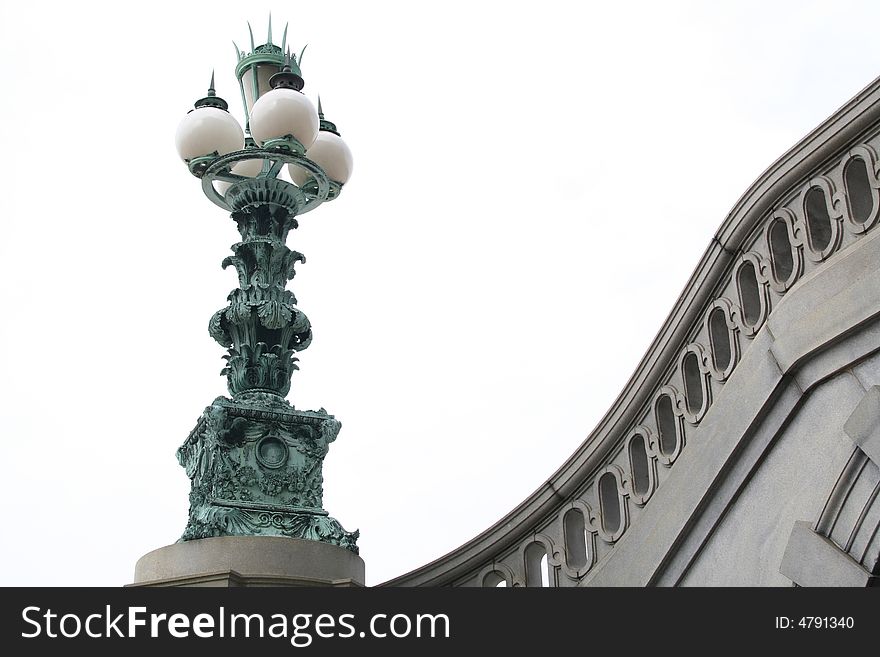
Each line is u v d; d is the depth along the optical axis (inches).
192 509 370.3
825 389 282.2
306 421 376.2
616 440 350.6
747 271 316.8
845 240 283.9
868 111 276.1
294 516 361.1
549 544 367.9
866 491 265.7
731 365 313.0
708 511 311.3
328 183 398.0
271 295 386.3
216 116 398.6
